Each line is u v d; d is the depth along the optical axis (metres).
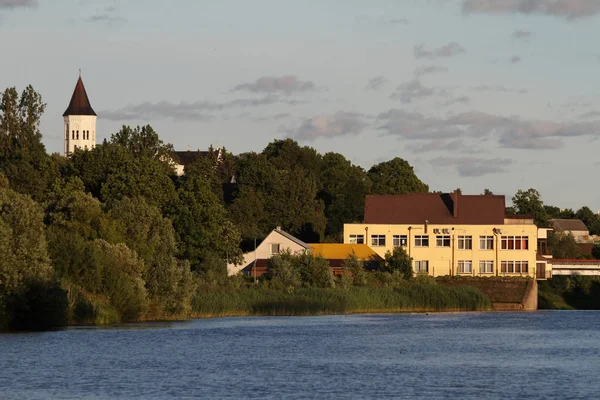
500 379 179.00
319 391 164.62
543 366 197.38
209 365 192.62
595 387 170.38
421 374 184.38
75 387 165.62
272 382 173.00
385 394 162.38
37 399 155.62
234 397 158.50
